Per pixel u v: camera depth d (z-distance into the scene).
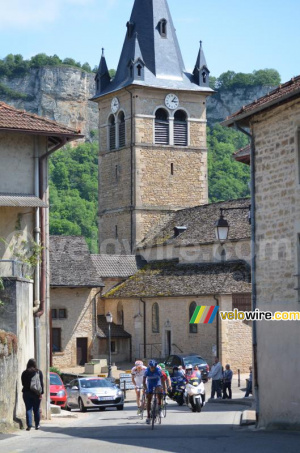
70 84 182.38
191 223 65.00
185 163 71.94
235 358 54.25
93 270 62.62
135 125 70.56
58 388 36.38
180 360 49.38
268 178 24.67
